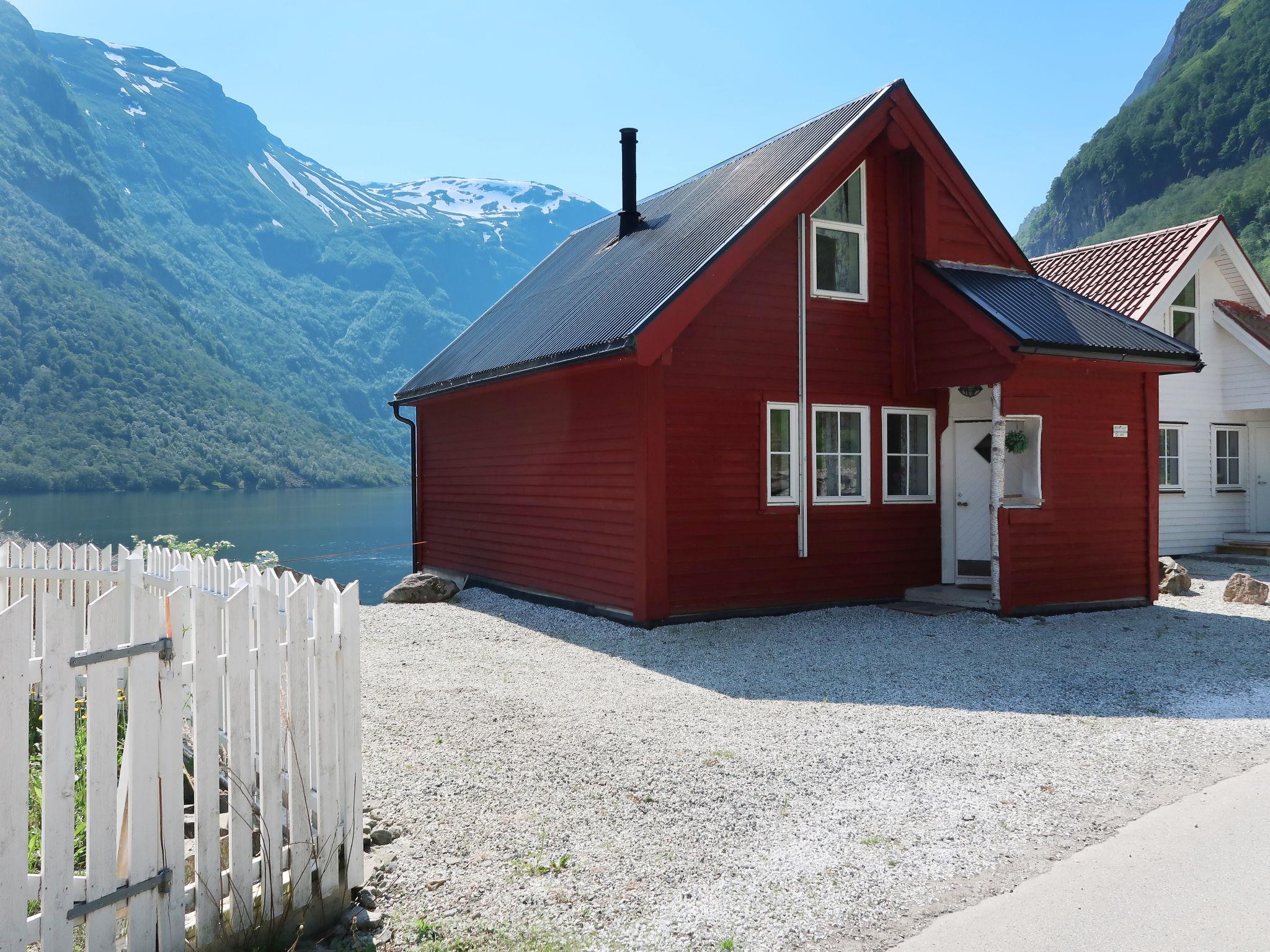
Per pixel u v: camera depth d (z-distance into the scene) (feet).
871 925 12.64
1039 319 37.70
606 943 12.17
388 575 111.34
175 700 11.30
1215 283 61.72
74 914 10.22
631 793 17.76
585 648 32.94
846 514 39.86
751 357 37.70
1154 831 15.78
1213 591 45.57
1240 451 63.16
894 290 41.04
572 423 40.11
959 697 25.23
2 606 23.52
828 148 38.29
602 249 52.19
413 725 22.49
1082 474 38.78
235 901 11.85
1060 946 12.03
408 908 13.17
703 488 36.52
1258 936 12.21
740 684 27.04
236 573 19.43
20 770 9.89
